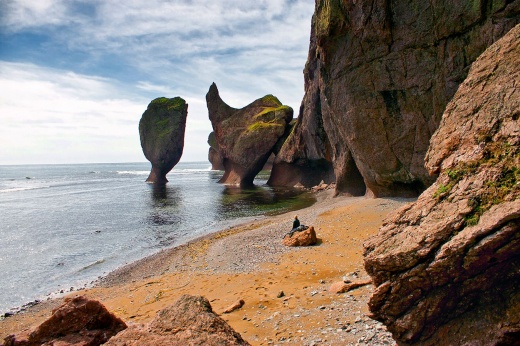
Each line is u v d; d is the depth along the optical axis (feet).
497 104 22.06
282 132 265.54
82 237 104.47
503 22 71.97
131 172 645.51
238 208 156.35
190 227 118.11
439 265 19.01
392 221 23.34
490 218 17.53
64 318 29.86
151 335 19.80
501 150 20.11
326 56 116.16
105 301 55.36
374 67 101.30
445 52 85.15
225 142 290.15
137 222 128.26
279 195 201.57
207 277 60.39
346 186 152.05
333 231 81.30
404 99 97.25
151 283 62.44
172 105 350.02
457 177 21.52
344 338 29.09
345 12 104.01
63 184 325.01
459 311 19.20
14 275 71.31
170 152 344.28
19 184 323.98
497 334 17.13
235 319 37.99
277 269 57.77
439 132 25.55
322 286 45.55
